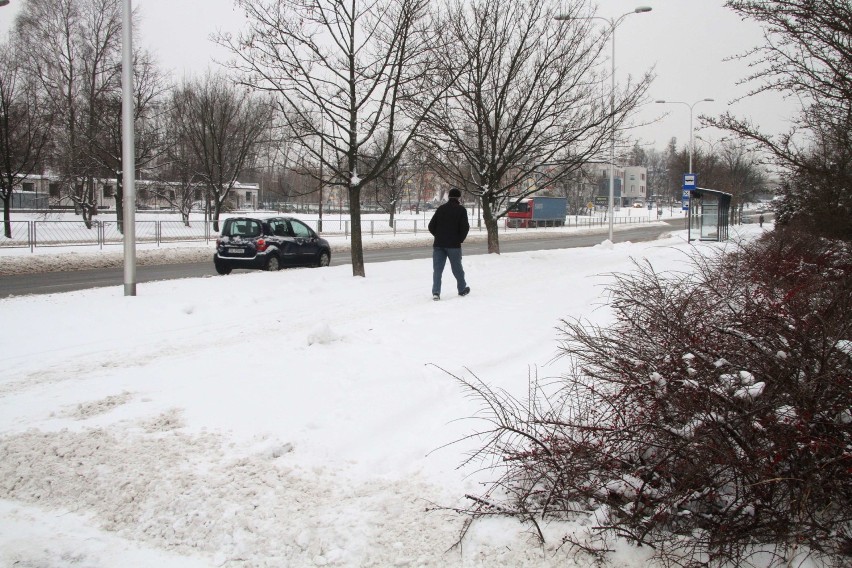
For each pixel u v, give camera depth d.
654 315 4.68
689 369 3.88
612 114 18.98
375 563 3.53
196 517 4.04
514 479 4.12
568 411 5.15
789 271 6.21
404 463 4.78
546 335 8.50
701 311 4.44
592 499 3.81
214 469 4.61
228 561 3.64
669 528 3.49
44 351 8.51
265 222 19.56
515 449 4.37
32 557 3.73
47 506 4.34
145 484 4.43
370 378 6.67
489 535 3.67
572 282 13.63
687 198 36.19
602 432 3.91
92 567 3.64
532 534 3.62
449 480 4.45
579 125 19.67
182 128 39.97
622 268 16.00
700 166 51.56
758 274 5.72
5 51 32.50
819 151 7.45
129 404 6.00
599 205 104.06
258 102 39.62
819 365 3.52
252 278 15.10
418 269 16.95
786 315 3.90
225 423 5.48
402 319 9.62
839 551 3.14
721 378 3.75
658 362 4.03
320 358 7.46
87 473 4.64
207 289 13.18
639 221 77.88
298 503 4.15
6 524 4.12
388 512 4.01
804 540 3.17
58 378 7.08
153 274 20.55
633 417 3.84
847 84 6.18
